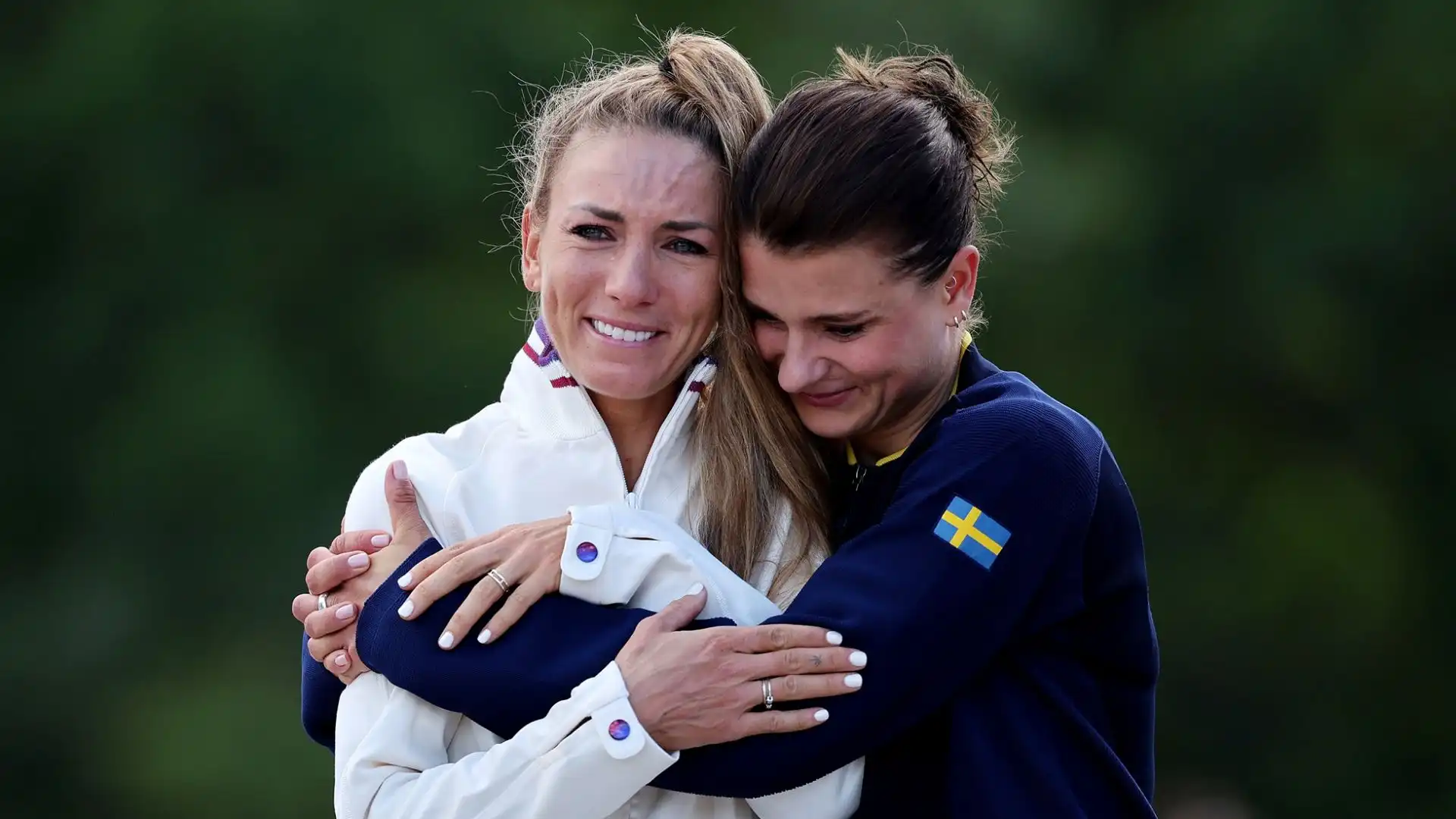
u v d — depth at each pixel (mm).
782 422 8742
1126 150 45000
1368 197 44438
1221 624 44594
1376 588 44000
